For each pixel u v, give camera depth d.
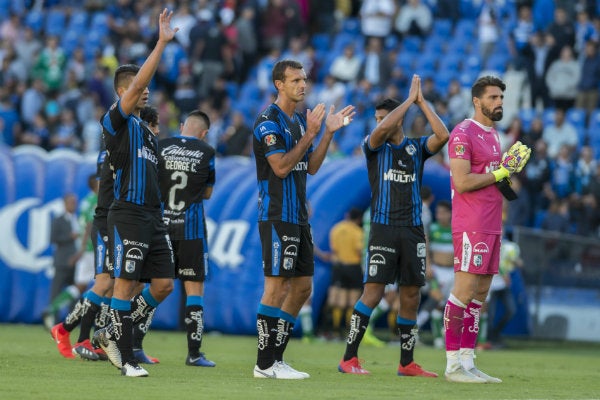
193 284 32.69
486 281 29.45
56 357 34.00
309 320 52.09
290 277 27.67
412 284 30.31
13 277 57.47
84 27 92.00
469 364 29.42
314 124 26.67
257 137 27.59
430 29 83.69
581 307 54.81
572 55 72.88
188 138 33.06
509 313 52.31
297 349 45.00
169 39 26.22
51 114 76.31
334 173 54.81
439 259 51.38
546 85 73.00
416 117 59.44
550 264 55.91
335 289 53.47
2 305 57.22
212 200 55.97
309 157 28.45
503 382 29.38
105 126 27.11
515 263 52.72
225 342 48.06
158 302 31.70
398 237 30.23
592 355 48.12
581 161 64.44
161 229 27.98
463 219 28.73
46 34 92.75
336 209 53.47
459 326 28.84
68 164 59.50
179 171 32.41
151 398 22.11
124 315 27.23
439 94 72.00
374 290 30.70
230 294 53.47
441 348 50.38
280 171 27.06
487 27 77.75
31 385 24.19
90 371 28.67
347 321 54.47
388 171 30.36
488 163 28.94
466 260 28.64
